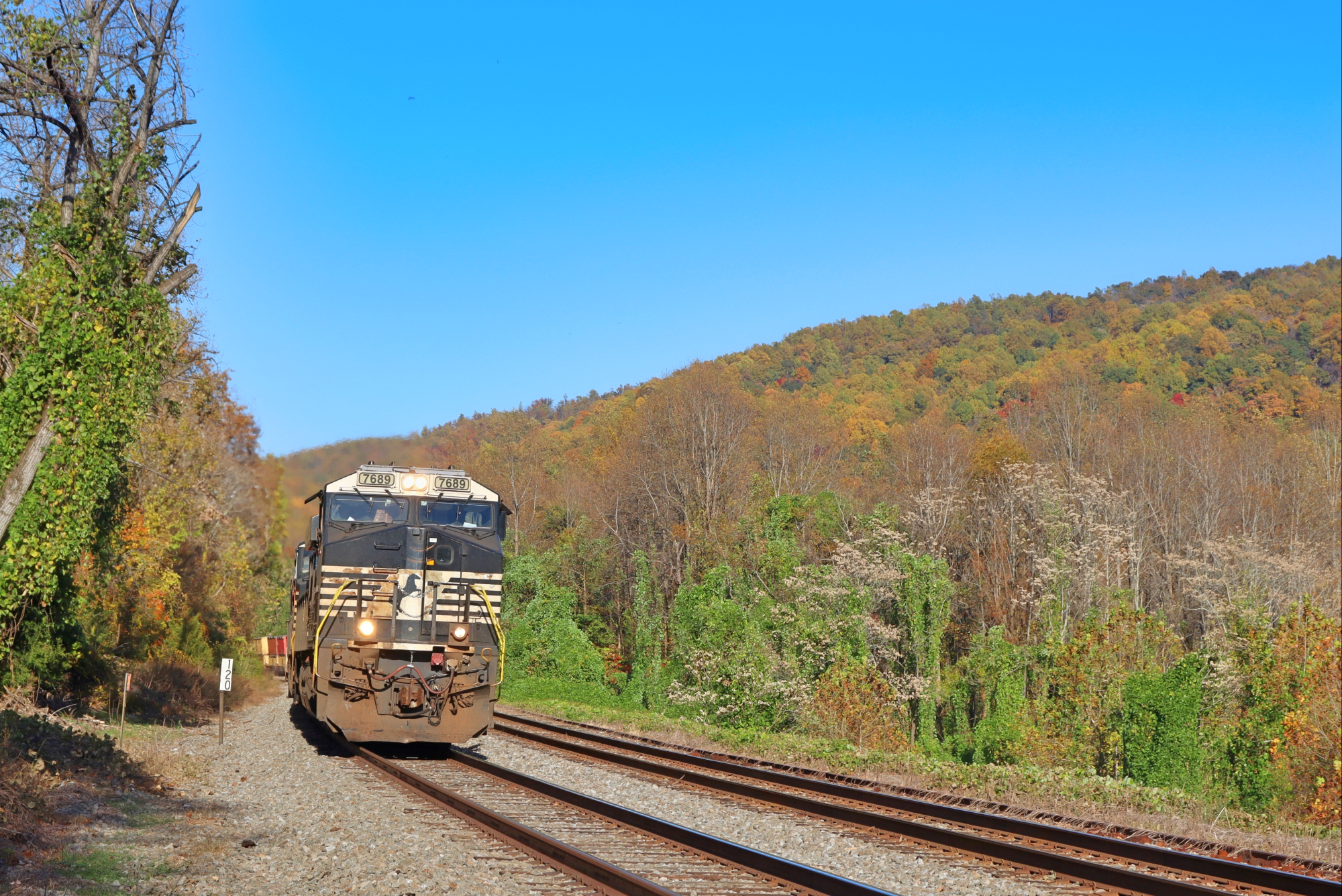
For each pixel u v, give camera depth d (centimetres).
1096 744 3547
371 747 2148
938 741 4481
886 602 4675
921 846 1234
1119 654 3631
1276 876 1039
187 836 1126
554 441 9606
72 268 2016
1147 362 11719
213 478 4556
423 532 1883
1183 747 3117
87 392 1983
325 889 925
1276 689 3192
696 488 6278
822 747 2456
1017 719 3722
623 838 1206
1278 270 18062
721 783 1659
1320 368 11575
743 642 4269
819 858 1166
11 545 1922
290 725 2644
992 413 10988
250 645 5159
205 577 4581
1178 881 998
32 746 1447
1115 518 5484
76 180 2083
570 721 3391
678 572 6200
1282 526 5891
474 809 1277
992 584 5738
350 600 1834
